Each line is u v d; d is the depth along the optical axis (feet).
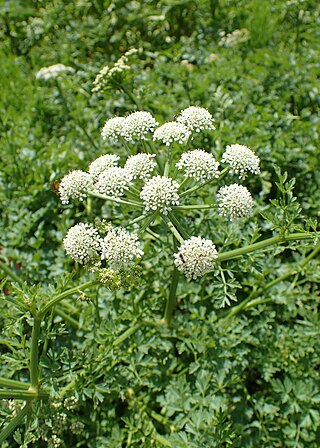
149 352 0.88
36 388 0.72
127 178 0.67
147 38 1.52
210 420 0.77
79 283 0.93
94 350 0.80
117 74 0.92
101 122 1.21
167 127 0.70
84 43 1.50
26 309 0.65
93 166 0.70
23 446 0.68
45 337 0.71
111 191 0.66
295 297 0.91
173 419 0.87
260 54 1.31
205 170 0.67
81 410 0.86
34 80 1.41
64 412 0.72
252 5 1.49
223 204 0.66
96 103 1.23
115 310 0.89
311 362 0.86
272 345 0.87
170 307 0.86
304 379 0.85
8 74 1.43
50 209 1.06
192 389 0.85
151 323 0.87
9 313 0.81
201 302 0.91
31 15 1.65
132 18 1.49
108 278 0.61
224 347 0.85
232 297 0.68
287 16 1.51
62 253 0.97
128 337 0.87
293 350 0.88
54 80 1.23
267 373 0.85
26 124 1.22
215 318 0.87
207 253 0.61
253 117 1.10
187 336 0.87
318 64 1.30
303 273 0.89
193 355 0.91
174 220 0.67
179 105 1.17
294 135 1.10
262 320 0.89
